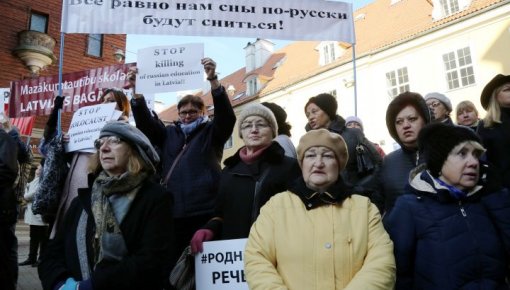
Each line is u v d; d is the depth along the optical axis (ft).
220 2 11.43
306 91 76.38
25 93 15.88
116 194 6.21
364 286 5.12
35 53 46.11
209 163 9.71
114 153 6.46
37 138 45.11
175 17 11.10
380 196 8.36
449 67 55.57
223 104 9.47
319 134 6.34
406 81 60.29
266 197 7.38
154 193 6.41
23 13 47.70
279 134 10.71
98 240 5.94
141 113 10.84
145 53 10.91
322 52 75.66
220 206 7.91
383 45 62.80
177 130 10.65
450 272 5.49
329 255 5.53
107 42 54.19
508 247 5.58
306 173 6.25
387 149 60.64
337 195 6.01
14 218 9.66
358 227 5.76
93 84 15.48
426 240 5.81
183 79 10.63
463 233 5.60
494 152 8.14
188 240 9.18
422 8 64.34
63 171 9.80
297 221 5.93
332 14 12.40
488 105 8.66
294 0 12.09
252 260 5.89
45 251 6.59
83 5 10.82
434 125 6.46
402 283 5.91
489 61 51.19
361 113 65.36
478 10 52.13
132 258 5.78
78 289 5.55
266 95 84.48
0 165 9.16
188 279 7.22
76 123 10.23
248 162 7.88
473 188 5.91
